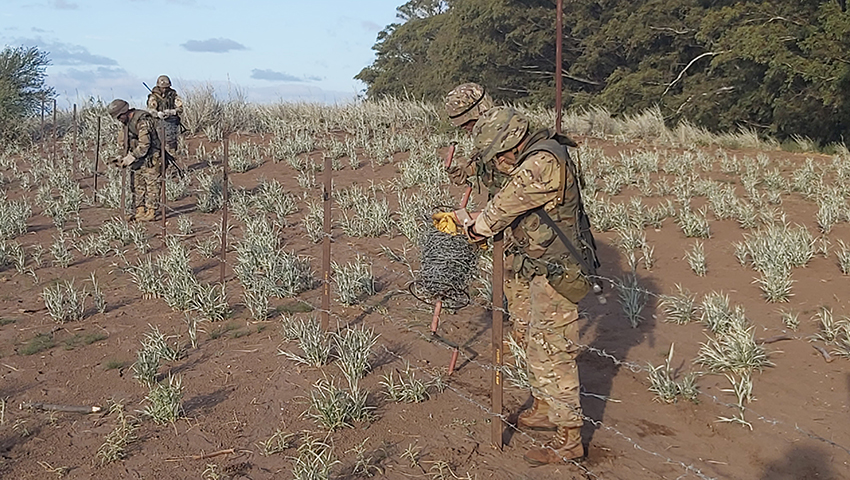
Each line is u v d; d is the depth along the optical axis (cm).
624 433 452
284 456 429
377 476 406
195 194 1184
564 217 397
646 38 2384
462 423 461
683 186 1080
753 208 952
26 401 505
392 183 1188
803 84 1930
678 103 2186
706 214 943
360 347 544
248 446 442
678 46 2423
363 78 4822
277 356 564
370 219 924
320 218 977
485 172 434
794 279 692
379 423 462
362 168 1335
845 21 1761
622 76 2534
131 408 494
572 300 406
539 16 2766
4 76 1831
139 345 600
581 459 422
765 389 496
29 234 981
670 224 902
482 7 2839
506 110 404
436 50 3503
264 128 1734
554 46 2827
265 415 477
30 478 414
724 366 525
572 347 413
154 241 925
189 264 816
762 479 404
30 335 628
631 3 2638
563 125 1800
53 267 831
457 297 572
